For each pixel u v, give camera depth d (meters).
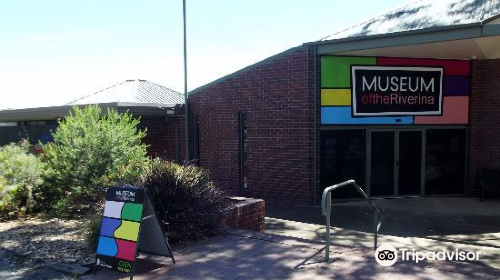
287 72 12.07
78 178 8.76
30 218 8.53
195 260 5.79
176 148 14.57
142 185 6.55
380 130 12.38
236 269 5.44
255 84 12.73
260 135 12.69
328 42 11.30
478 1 10.52
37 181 8.98
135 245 5.18
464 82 12.80
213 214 6.86
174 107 14.30
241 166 13.27
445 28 9.71
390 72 12.24
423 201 12.24
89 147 8.94
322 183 12.07
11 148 10.95
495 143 12.79
